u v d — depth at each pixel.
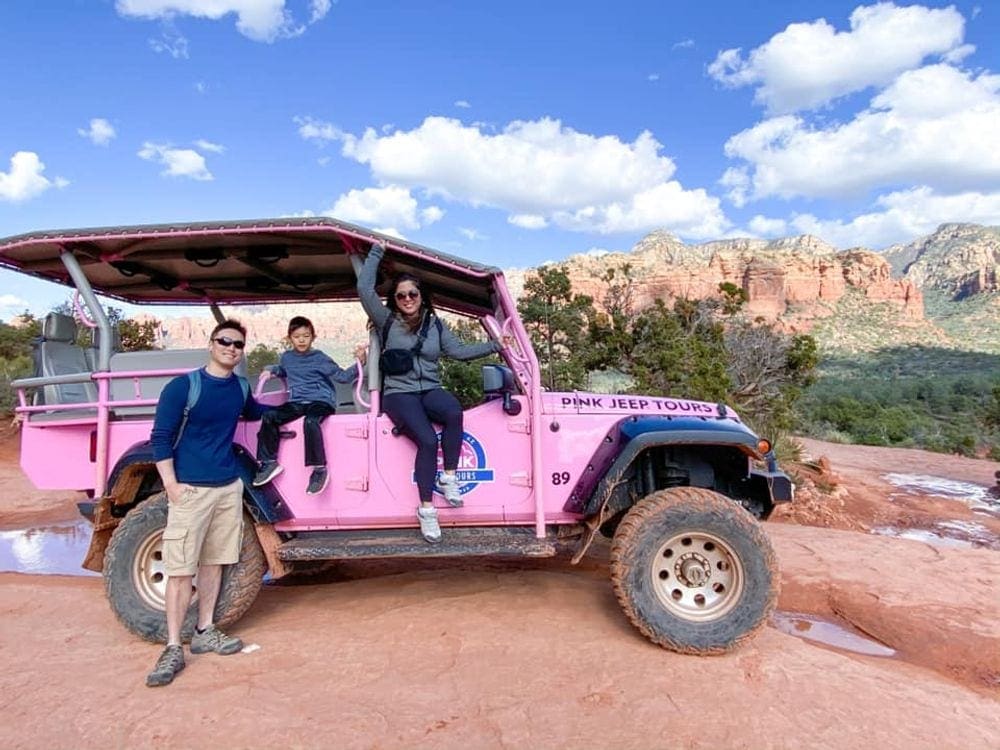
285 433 4.32
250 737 2.99
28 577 5.84
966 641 4.44
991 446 28.02
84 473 4.48
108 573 4.10
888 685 3.63
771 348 16.83
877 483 13.87
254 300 6.19
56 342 4.78
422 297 4.32
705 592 3.96
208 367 3.85
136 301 6.09
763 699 3.34
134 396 4.48
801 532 7.72
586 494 4.27
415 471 4.16
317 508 4.31
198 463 3.72
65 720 3.16
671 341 15.30
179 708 3.25
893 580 5.57
